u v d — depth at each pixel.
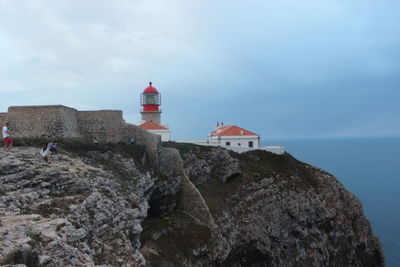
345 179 137.00
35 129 29.52
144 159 33.25
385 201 94.00
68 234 12.64
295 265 39.94
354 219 51.28
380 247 51.62
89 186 18.38
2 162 17.36
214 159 44.19
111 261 14.76
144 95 59.12
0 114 29.72
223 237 33.38
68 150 25.77
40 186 16.09
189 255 29.11
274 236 39.47
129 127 34.75
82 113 33.69
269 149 52.47
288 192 44.00
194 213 34.50
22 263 9.28
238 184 43.00
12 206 13.44
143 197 27.56
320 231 45.31
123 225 18.61
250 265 37.69
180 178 35.81
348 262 45.88
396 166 182.75
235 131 58.06
